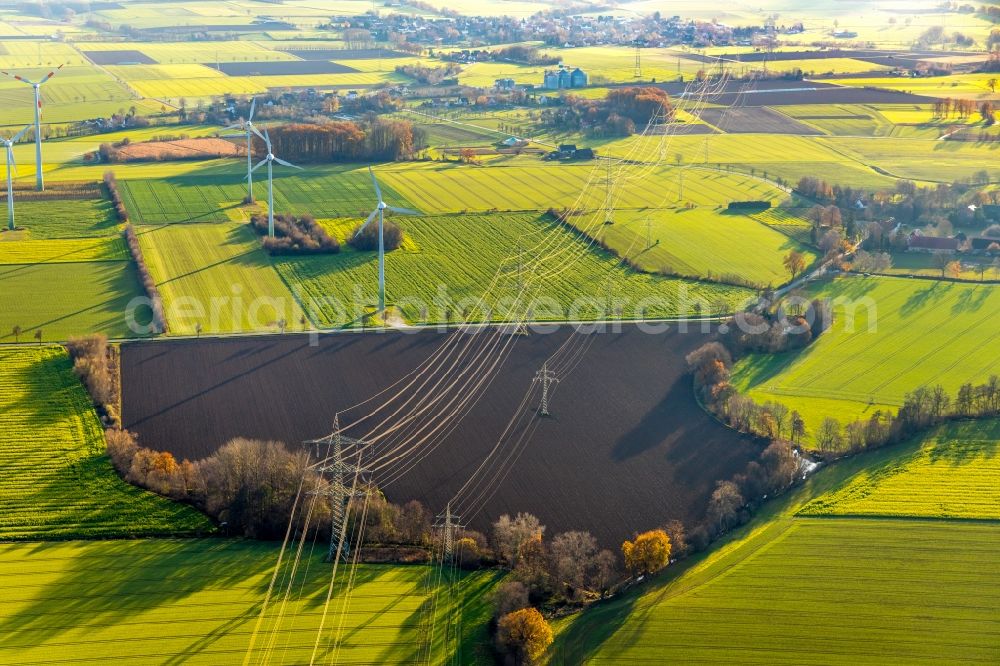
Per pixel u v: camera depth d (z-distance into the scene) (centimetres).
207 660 12475
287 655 12606
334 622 13200
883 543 14975
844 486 16450
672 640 13125
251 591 13762
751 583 14138
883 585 14100
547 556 14338
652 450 17588
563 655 12862
